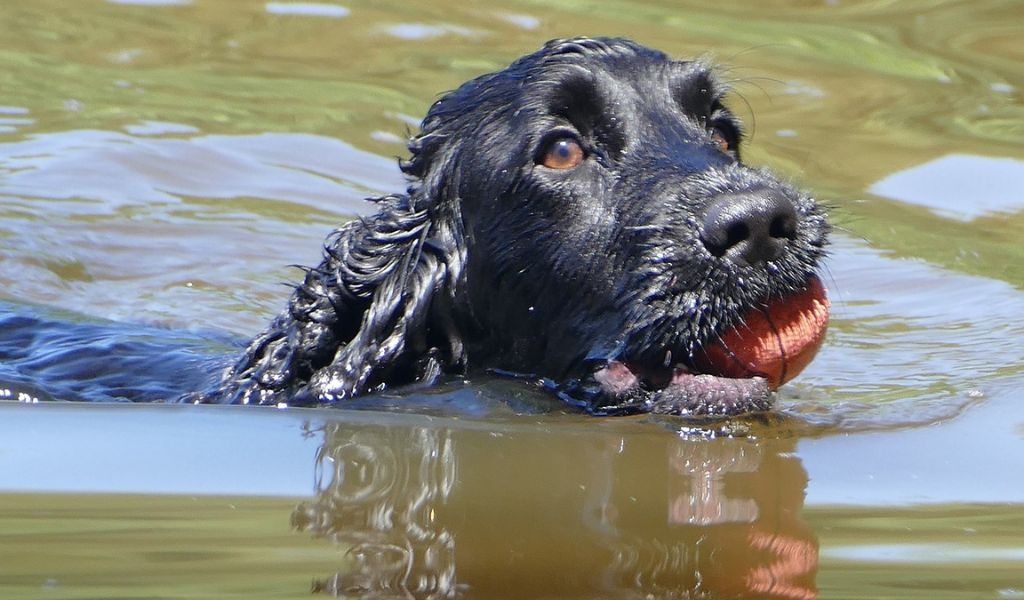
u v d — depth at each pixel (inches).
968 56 908.6
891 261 661.9
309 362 462.6
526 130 453.7
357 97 849.5
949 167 759.7
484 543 319.6
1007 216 715.4
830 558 315.0
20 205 711.7
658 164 440.8
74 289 639.8
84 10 983.6
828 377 502.9
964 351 541.0
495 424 422.6
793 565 310.2
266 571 299.6
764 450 401.1
